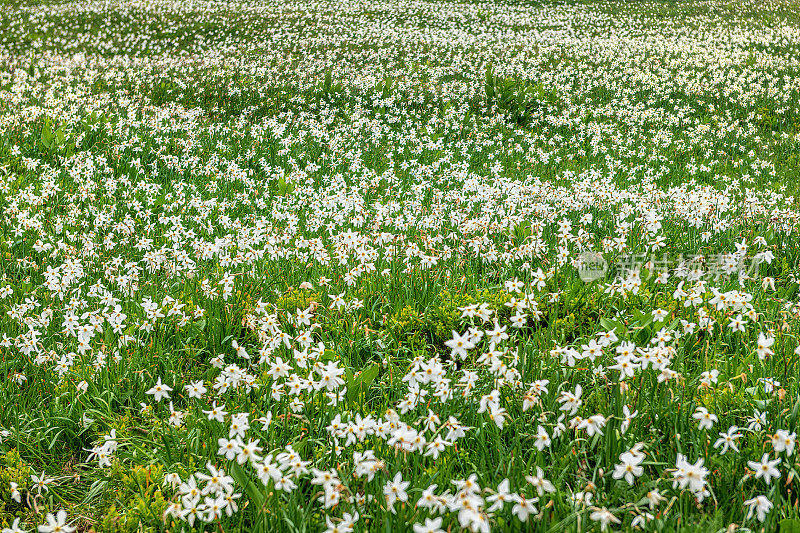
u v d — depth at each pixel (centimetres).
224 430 428
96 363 501
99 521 387
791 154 1659
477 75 2405
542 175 1352
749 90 2323
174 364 534
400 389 482
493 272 713
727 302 473
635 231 834
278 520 346
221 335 570
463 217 842
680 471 313
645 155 1588
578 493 330
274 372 405
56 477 424
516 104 1958
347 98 1973
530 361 481
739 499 353
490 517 323
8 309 594
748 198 873
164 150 1326
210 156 1351
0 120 1431
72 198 962
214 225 918
